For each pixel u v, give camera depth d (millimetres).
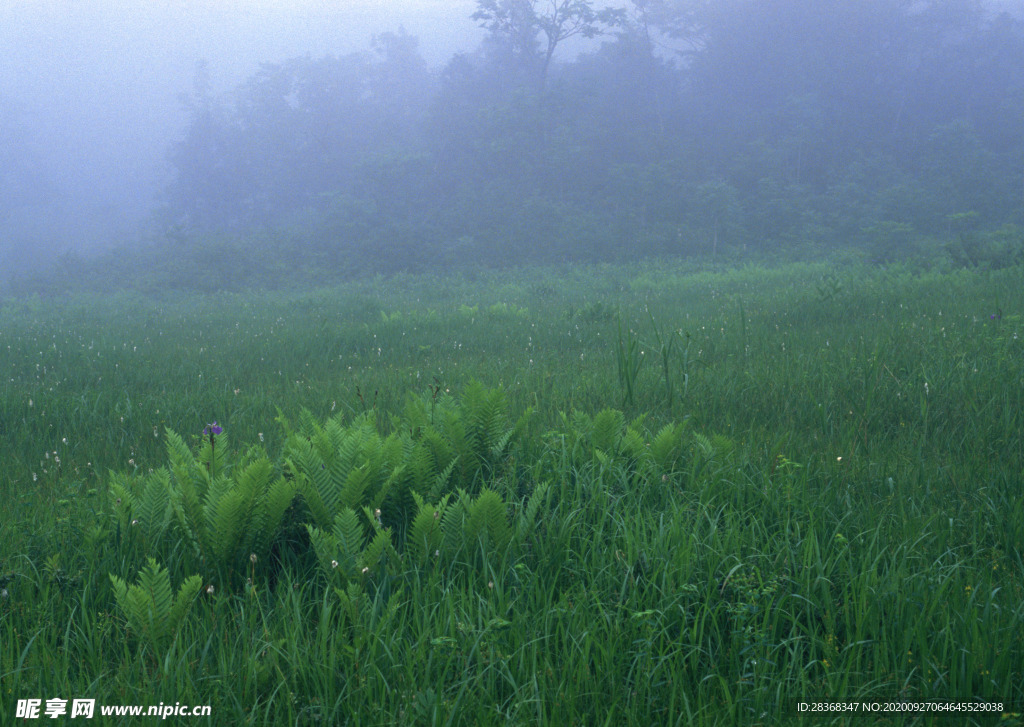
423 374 7395
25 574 2736
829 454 3986
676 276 29375
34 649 2262
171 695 2018
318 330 12227
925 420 4492
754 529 3027
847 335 8172
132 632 2389
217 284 38312
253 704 2078
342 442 3447
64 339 12617
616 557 2791
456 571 2795
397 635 2289
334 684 2113
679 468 3879
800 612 2445
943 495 3432
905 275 16094
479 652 2146
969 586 2482
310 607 2543
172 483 3363
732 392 5574
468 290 27391
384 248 42875
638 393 5816
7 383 7633
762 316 10773
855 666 2184
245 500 2775
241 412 5801
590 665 2227
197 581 2412
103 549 2918
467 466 3662
